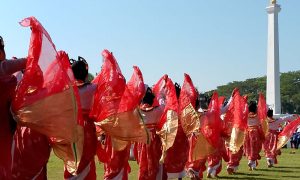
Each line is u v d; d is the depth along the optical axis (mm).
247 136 14750
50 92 5379
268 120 16172
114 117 7266
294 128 16359
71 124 5512
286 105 89062
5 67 5027
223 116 13016
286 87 89562
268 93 44375
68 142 5859
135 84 7746
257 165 16188
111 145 7914
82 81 7129
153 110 9125
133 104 7371
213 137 10781
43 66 5336
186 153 9773
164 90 9805
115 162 7891
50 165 14578
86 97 7008
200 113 10758
